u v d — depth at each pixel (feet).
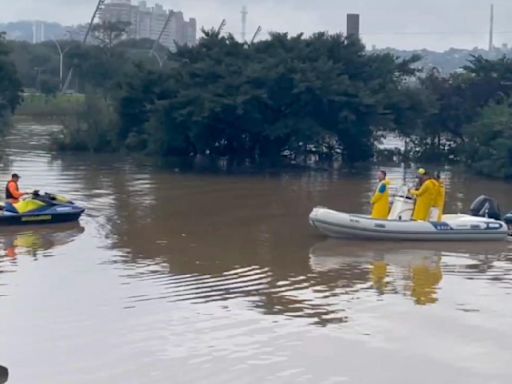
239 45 167.22
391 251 75.97
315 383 43.19
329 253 74.49
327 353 47.42
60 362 45.50
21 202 84.79
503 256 74.49
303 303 57.52
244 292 60.13
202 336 49.96
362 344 49.01
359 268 68.69
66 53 374.22
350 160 169.58
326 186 126.93
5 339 48.83
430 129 176.24
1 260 69.05
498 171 143.74
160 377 43.68
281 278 64.64
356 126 159.43
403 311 55.77
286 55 158.92
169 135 161.99
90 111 180.86
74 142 178.40
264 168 153.17
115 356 46.44
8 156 163.53
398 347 48.60
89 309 54.95
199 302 57.26
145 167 148.56
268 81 153.99
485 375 44.60
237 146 167.02
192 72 161.79
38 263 68.18
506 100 163.32
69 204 88.38
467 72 183.83
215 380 43.39
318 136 153.28
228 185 125.80
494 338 50.34
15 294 58.34
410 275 66.44
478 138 153.48
